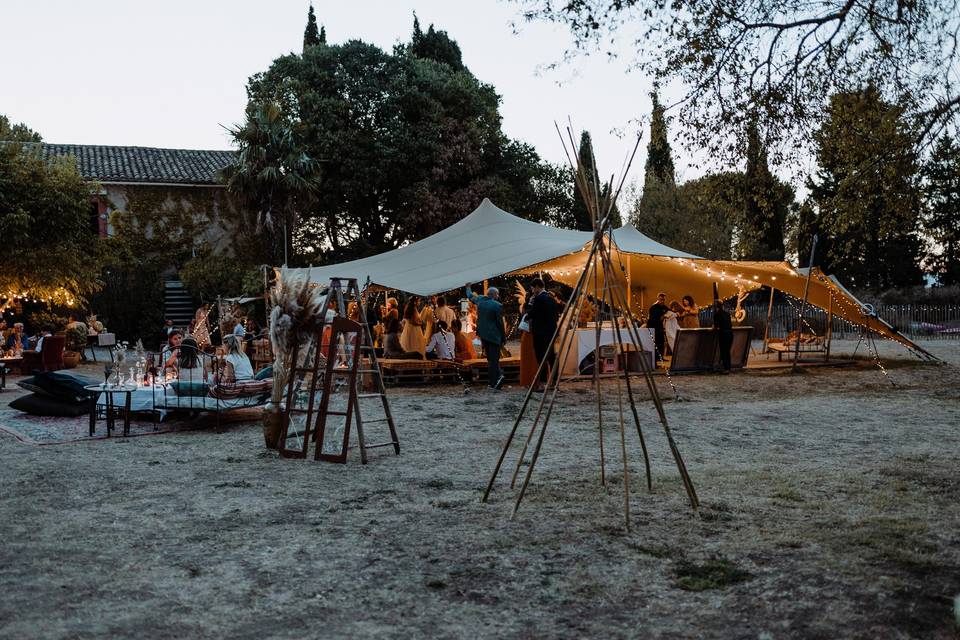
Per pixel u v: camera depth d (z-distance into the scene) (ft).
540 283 44.01
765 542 15.80
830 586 13.24
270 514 18.56
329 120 113.50
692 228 103.55
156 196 105.40
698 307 69.21
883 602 12.48
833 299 56.80
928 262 132.87
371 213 121.49
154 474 23.17
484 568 14.55
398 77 115.55
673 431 29.91
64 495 20.65
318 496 20.30
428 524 17.51
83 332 71.15
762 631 11.55
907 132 32.07
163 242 105.40
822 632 11.45
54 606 12.87
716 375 51.37
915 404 36.88
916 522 17.13
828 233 37.63
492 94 130.93
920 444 26.86
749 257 98.27
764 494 19.86
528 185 128.16
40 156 72.74
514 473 21.15
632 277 67.51
